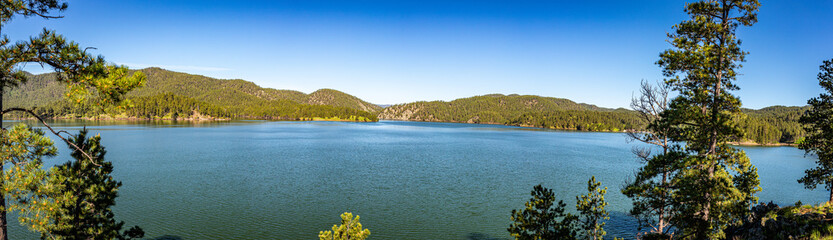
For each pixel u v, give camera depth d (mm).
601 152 106250
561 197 48375
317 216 37375
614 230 34625
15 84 10586
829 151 25703
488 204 43469
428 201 44125
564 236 18484
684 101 19422
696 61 19391
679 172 18125
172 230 32500
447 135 183625
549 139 166500
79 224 17781
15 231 30344
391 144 120125
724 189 16641
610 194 49625
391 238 32656
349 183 52719
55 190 14422
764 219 20141
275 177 55656
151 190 45469
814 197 51812
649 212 19391
